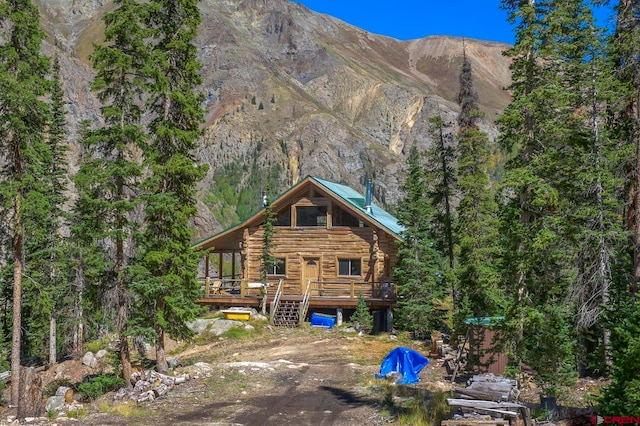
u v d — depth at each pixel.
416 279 33.38
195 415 18.39
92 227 22.20
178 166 23.20
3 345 39.94
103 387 23.61
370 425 17.00
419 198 34.56
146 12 23.11
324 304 39.09
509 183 19.62
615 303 18.78
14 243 26.66
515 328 20.80
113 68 22.20
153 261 22.97
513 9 21.36
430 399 19.86
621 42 19.47
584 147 20.64
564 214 20.28
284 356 29.14
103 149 22.56
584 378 23.88
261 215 42.66
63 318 38.56
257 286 41.16
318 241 41.81
